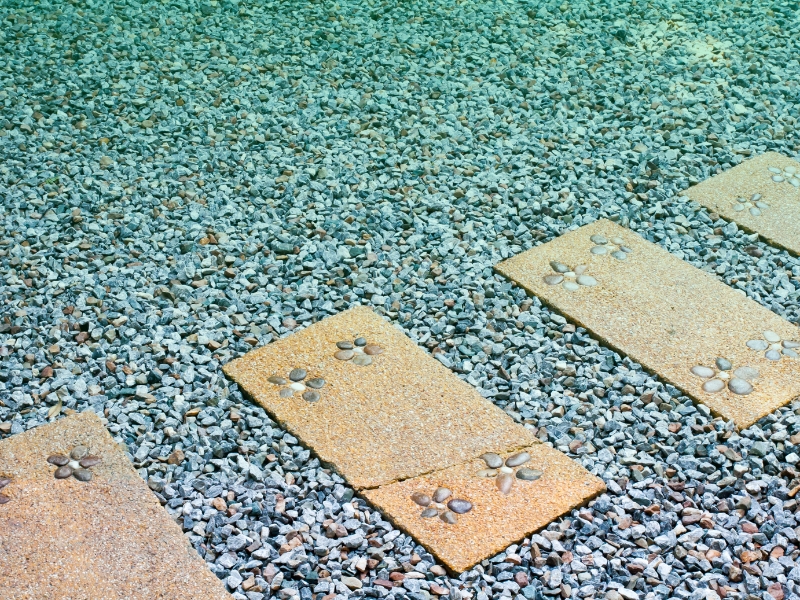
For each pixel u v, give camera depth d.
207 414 2.60
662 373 2.70
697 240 3.10
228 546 2.36
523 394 2.66
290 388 2.66
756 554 2.35
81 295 2.89
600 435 2.58
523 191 3.25
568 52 3.89
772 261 3.04
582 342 2.79
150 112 3.57
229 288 2.92
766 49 3.93
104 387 2.66
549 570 2.33
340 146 3.43
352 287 2.94
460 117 3.56
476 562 2.33
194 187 3.26
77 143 3.43
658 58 3.87
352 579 2.31
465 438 2.56
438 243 3.07
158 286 2.91
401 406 2.62
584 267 2.99
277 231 3.10
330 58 3.85
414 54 3.88
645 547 2.37
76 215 3.14
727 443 2.55
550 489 2.46
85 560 2.33
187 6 4.12
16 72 3.74
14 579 2.29
